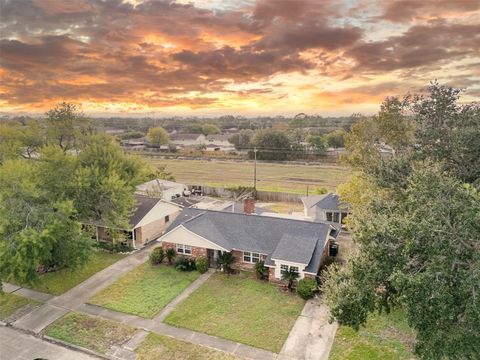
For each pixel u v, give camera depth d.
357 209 25.34
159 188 42.44
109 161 33.28
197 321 18.03
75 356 15.50
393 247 11.90
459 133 19.27
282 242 23.25
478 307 9.59
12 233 18.59
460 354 10.49
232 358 15.24
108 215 27.94
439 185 11.90
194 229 24.77
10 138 39.97
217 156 94.31
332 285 14.41
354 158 28.28
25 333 17.16
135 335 16.86
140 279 22.88
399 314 18.09
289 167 76.00
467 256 10.56
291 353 15.57
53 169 26.50
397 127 27.95
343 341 16.33
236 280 22.67
